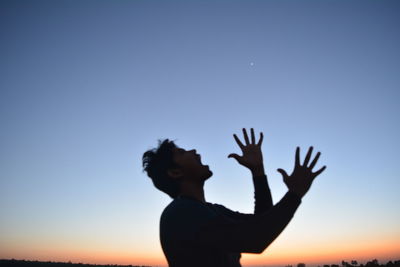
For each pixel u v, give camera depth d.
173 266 1.58
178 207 1.71
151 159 2.29
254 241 1.35
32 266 84.81
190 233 1.51
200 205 1.69
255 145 2.48
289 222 1.39
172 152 2.24
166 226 1.67
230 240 1.39
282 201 1.44
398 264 62.09
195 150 2.30
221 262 1.55
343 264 75.69
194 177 2.15
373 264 66.69
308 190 1.48
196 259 1.50
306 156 1.58
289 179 1.51
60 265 90.50
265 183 2.37
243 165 2.40
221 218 1.50
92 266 93.06
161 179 2.20
